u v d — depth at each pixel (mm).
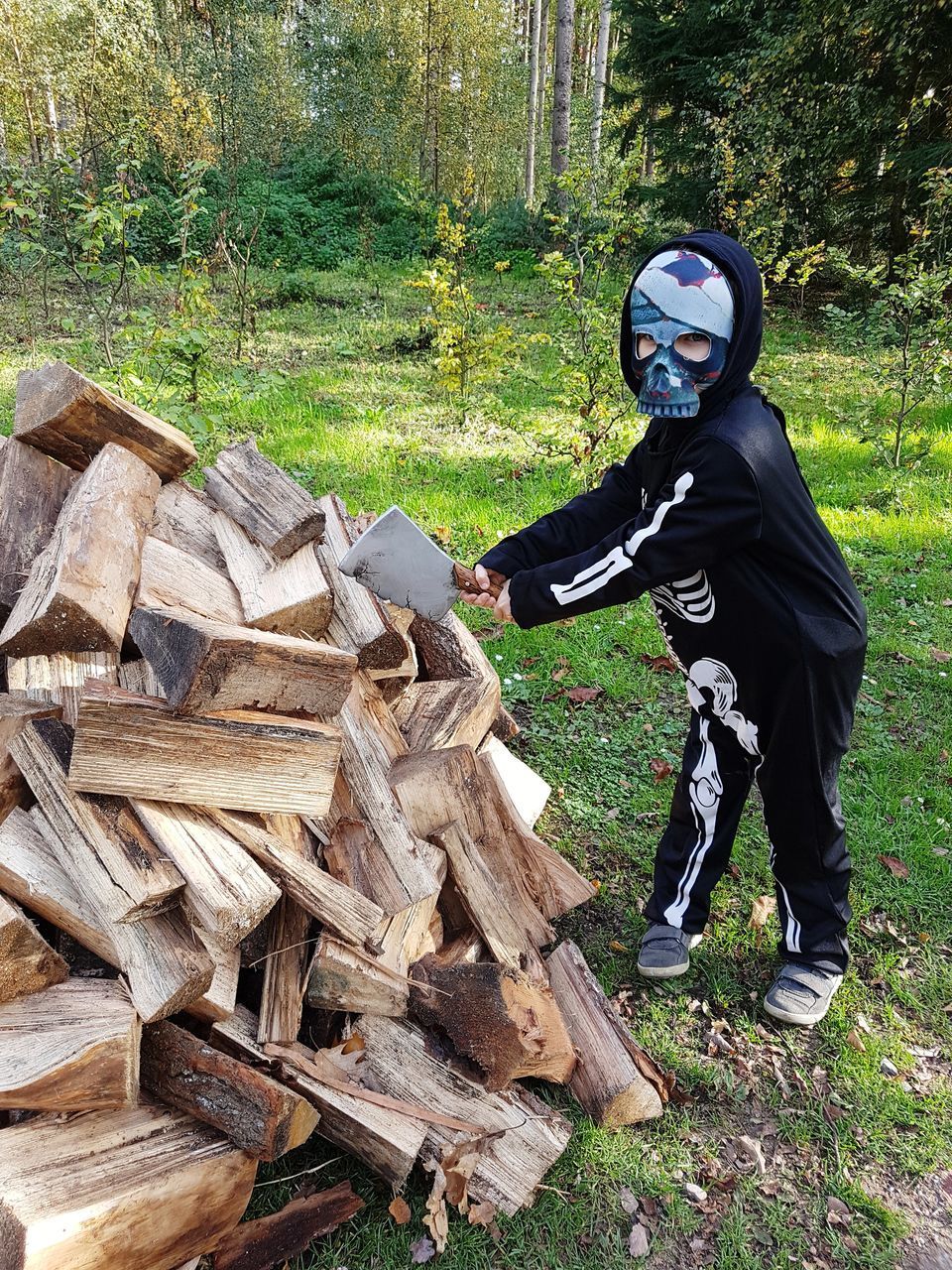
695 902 2479
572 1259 1835
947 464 6848
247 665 1704
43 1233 1323
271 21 19906
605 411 5797
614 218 6535
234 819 1835
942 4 11047
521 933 2236
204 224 14359
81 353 8250
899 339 6852
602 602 1913
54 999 1573
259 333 10211
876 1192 2020
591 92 20312
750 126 12656
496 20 22156
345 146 19219
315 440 6547
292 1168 1907
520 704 3805
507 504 5617
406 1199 1871
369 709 2314
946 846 3113
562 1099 2148
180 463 2500
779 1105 2197
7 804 1774
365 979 1885
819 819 2203
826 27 11758
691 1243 1892
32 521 2209
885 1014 2463
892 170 12109
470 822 2205
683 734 3650
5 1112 1598
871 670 4227
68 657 1963
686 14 13914
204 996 1688
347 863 2061
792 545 1934
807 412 8438
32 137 15094
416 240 16594
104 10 14562
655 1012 2426
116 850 1626
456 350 7637
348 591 2369
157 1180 1479
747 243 11555
